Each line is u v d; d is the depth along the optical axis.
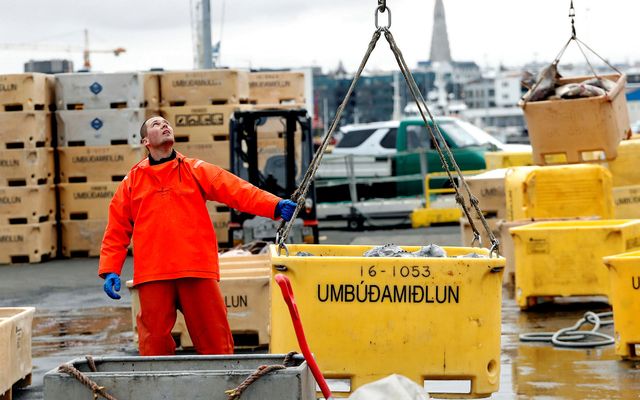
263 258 14.99
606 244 16.67
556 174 20.05
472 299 8.64
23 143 25.70
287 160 23.81
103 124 26.22
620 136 13.80
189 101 26.34
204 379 6.81
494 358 8.73
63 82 26.36
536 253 16.80
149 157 10.42
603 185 20.05
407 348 8.68
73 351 14.43
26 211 25.58
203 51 41.31
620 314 12.94
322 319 8.73
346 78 152.62
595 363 12.76
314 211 23.23
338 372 8.74
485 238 21.09
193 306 10.32
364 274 8.70
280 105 28.56
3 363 11.27
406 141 33.91
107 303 18.75
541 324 15.64
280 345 8.82
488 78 198.12
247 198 10.09
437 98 124.12
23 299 19.48
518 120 168.88
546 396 11.08
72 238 26.39
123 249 10.42
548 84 13.81
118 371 7.46
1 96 25.62
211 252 10.34
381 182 32.97
